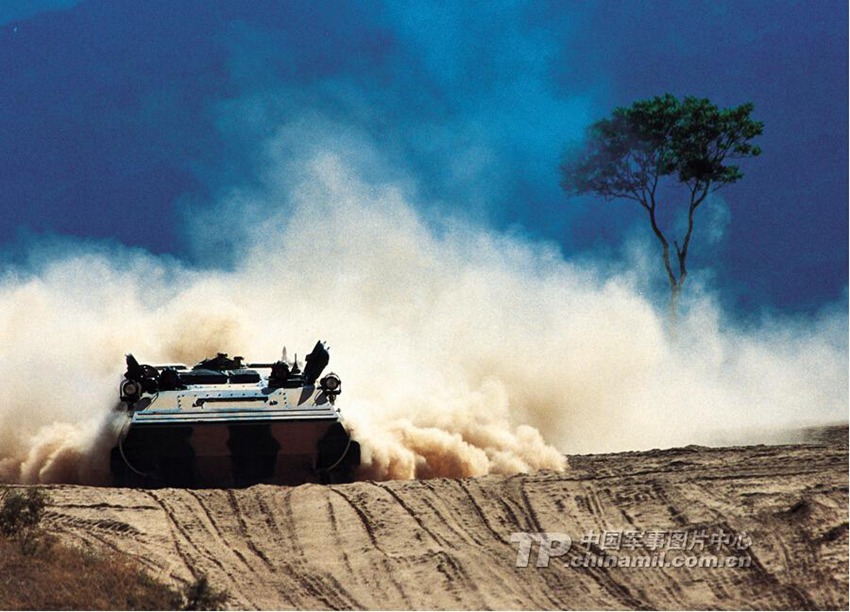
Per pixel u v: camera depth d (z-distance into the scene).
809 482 71.44
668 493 70.00
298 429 76.31
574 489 71.31
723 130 157.00
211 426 75.44
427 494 70.56
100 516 65.88
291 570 60.16
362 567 60.38
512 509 68.25
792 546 62.06
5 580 54.69
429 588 58.16
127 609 53.56
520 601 56.97
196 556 61.62
